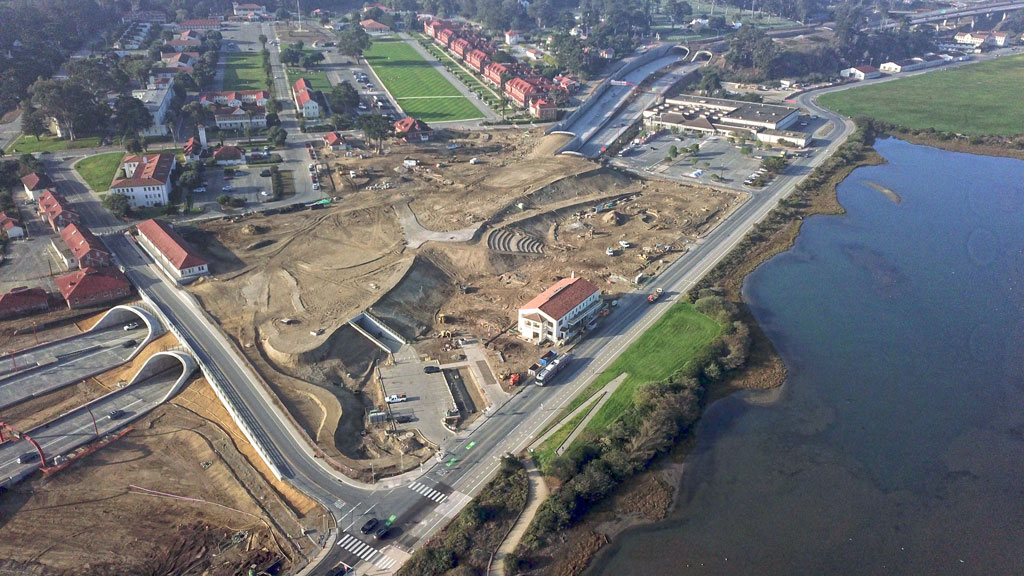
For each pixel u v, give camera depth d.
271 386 145.75
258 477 126.31
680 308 179.25
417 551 110.12
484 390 149.50
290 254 198.38
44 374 153.88
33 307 174.00
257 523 116.62
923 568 113.44
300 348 153.75
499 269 198.38
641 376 154.00
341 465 127.69
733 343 164.00
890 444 139.12
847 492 127.94
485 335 169.25
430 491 123.25
